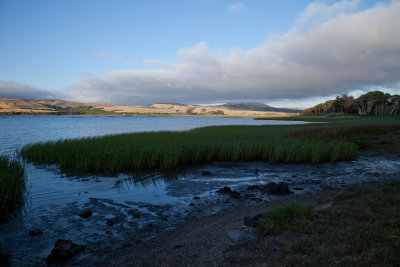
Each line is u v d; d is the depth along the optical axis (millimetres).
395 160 13859
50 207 7059
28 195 8250
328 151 14477
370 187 7227
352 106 127875
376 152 16641
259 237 4020
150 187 9273
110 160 12227
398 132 25281
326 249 3369
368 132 25172
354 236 3688
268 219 4664
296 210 4879
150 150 13695
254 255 3432
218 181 10180
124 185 9578
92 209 6879
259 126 41688
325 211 4906
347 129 25141
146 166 12984
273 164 13914
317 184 9180
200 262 3465
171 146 14641
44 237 5086
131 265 3730
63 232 5332
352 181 9375
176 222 5824
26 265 3967
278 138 20234
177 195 8211
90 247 4598
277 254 3402
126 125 78750
